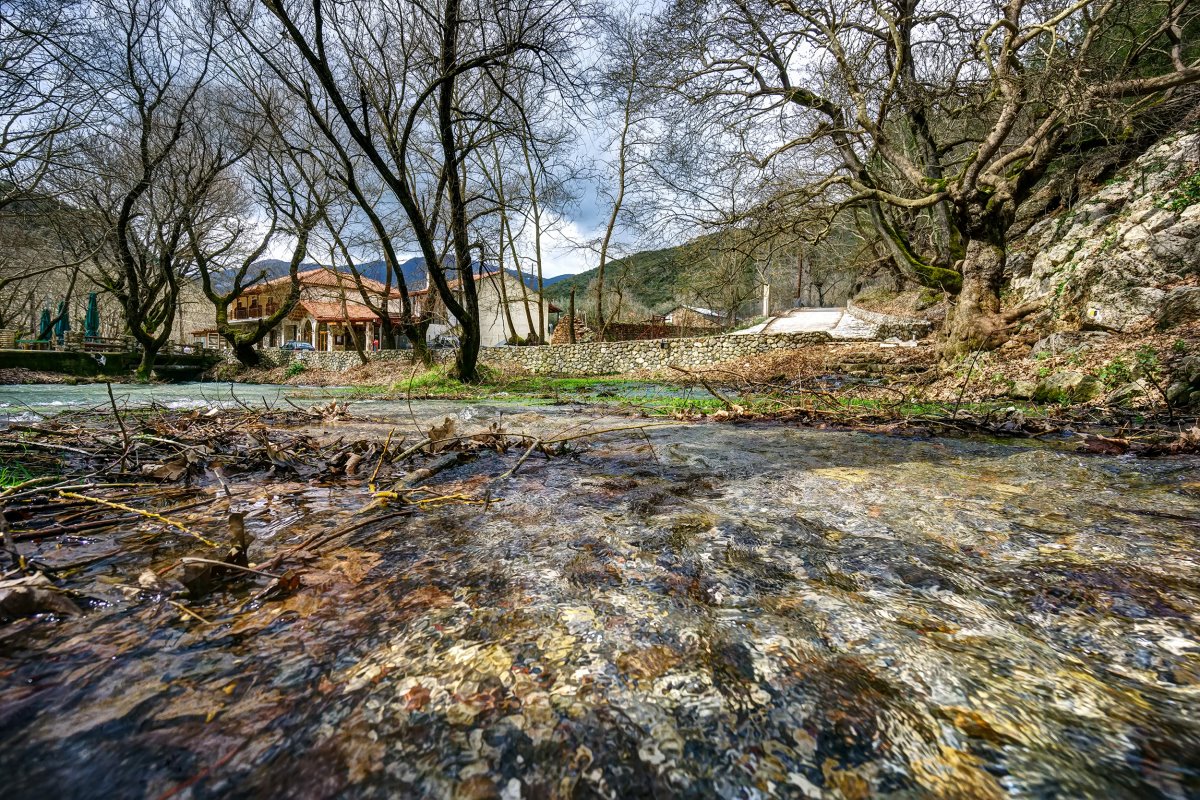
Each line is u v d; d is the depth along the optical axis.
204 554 1.54
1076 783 0.70
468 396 11.77
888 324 19.03
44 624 1.10
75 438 3.23
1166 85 9.46
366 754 0.74
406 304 17.97
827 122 13.11
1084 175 16.11
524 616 1.15
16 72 12.13
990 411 5.73
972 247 11.82
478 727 0.80
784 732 0.80
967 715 0.84
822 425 5.34
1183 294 8.61
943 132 18.08
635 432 4.77
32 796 0.65
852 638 1.07
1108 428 4.89
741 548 1.60
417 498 2.26
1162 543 1.65
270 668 0.95
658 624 1.12
